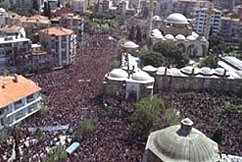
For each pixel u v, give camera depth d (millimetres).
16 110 92812
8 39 137125
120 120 98750
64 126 93312
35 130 90312
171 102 115438
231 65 166625
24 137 87250
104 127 93750
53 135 88812
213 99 122938
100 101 113000
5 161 76500
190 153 55312
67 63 152000
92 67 151375
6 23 183625
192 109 110125
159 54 154750
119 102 115000
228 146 86562
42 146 83500
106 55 173625
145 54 155000
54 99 111438
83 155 79688
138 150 82938
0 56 132875
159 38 189625
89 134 89312
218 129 89750
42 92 116125
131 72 130500
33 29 182250
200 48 194125
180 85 137250
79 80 132750
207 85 138500
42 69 144375
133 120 91188
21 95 94375
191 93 130500
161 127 86438
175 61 162875
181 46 191250
